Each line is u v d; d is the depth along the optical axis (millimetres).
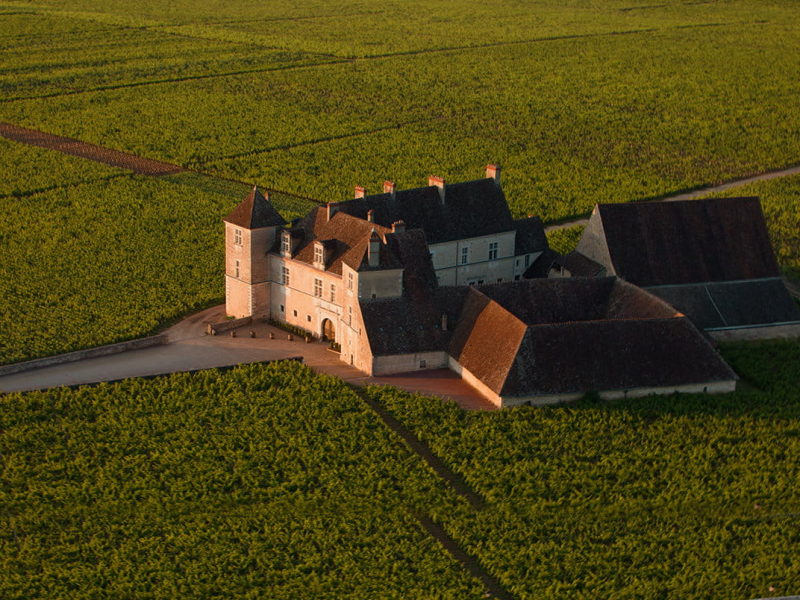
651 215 142875
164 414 117062
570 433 113625
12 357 131250
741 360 131875
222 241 178250
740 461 109438
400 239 131000
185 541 96812
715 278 141375
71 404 118250
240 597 90000
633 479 106938
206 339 138500
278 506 102062
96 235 180500
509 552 95312
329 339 138125
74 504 101875
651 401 119875
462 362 125688
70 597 90125
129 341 136000
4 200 199125
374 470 107000
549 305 132250
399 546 96062
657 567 93312
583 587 91938
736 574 92812
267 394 121125
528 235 155375
